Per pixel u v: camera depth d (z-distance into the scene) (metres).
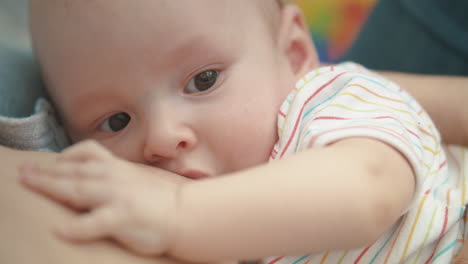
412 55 0.51
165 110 0.35
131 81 0.35
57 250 0.29
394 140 0.32
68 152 0.31
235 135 0.36
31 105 0.39
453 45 0.49
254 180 0.30
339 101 0.35
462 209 0.36
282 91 0.38
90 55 0.35
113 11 0.35
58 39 0.36
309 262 0.35
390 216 0.31
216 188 0.30
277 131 0.37
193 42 0.35
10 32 0.42
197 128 0.35
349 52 0.54
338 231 0.30
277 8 0.41
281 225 0.30
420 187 0.33
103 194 0.30
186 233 0.30
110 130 0.37
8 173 0.31
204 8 0.36
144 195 0.30
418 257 0.36
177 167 0.35
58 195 0.30
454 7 0.50
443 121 0.42
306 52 0.41
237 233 0.30
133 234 0.29
